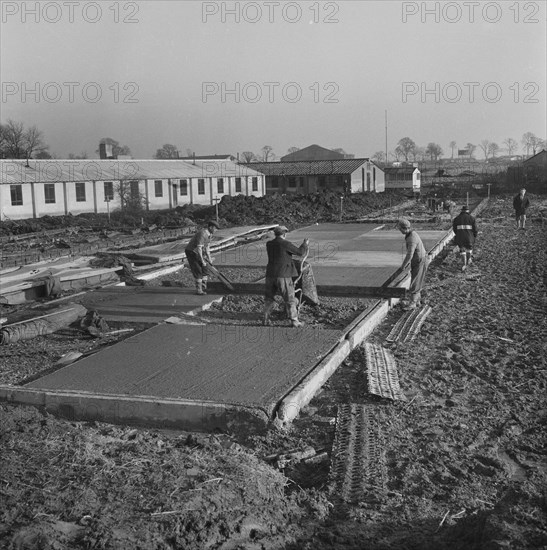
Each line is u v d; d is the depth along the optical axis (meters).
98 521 5.27
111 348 11.16
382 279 17.14
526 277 18.52
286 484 6.72
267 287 12.37
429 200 49.94
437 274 19.17
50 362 10.84
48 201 42.25
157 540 5.15
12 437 6.89
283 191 69.81
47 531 5.08
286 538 5.62
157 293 15.74
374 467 6.98
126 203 46.09
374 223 35.19
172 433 8.18
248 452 7.47
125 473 6.19
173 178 50.22
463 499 6.37
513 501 5.84
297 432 8.11
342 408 8.66
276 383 9.17
